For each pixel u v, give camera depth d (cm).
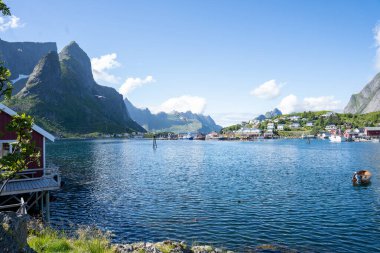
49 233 1844
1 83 1488
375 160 9056
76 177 6022
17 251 1139
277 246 2408
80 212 3488
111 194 4416
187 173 6581
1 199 3234
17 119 1753
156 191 4591
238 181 5434
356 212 3350
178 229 2844
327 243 2462
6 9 1480
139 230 2836
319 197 4088
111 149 15325
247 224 2955
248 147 16875
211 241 2530
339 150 13562
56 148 15538
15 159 1656
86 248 1639
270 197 4103
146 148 16575
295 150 13850
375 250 2323
